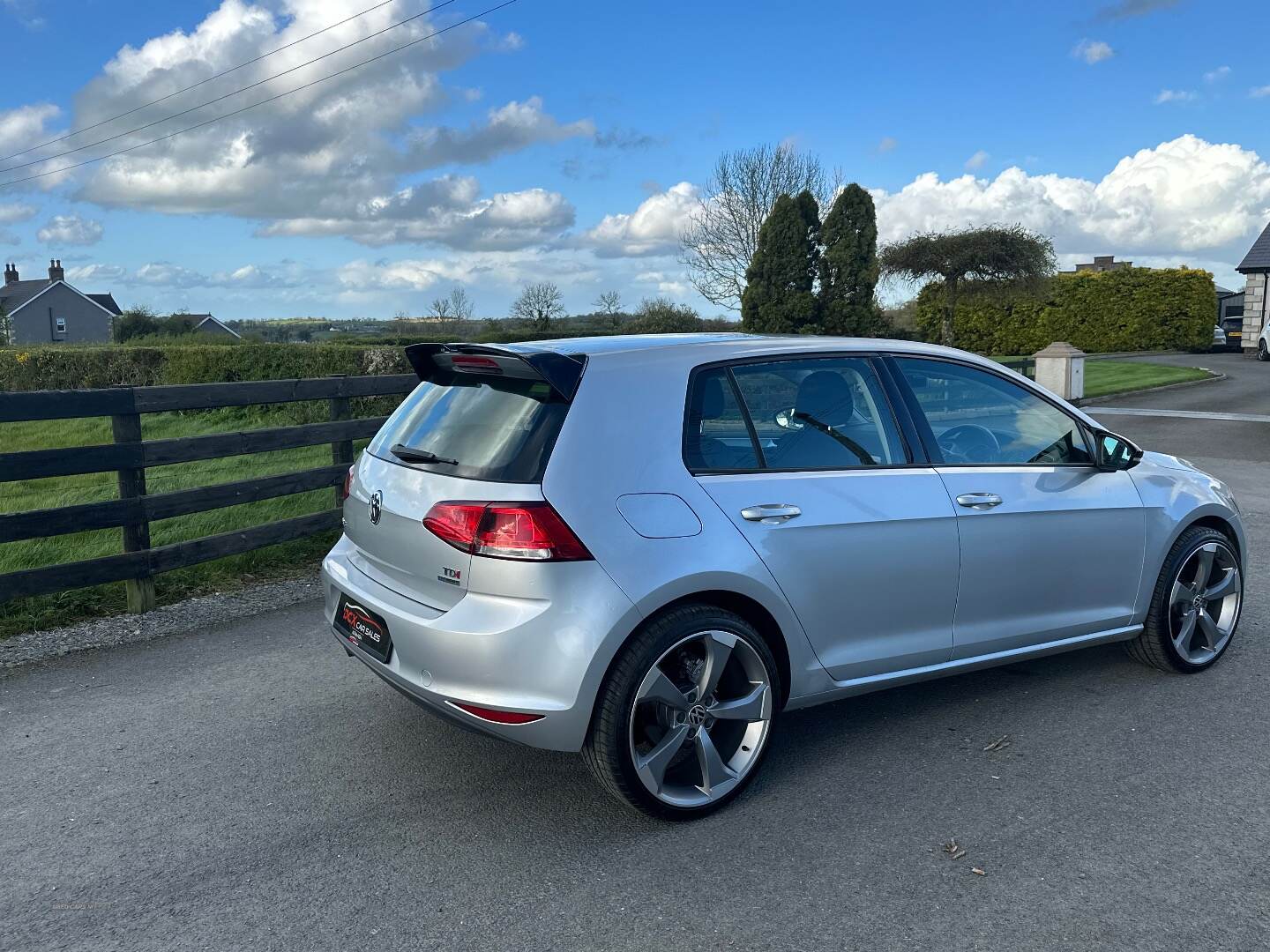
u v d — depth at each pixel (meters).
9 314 64.12
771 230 25.52
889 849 3.05
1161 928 2.63
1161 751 3.75
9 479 4.93
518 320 29.92
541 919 2.70
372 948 2.57
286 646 5.04
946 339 27.89
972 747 3.80
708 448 3.33
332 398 6.62
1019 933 2.62
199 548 5.81
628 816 3.29
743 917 2.70
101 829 3.19
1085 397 19.58
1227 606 4.70
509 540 2.95
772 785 3.51
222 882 2.88
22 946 2.58
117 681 4.53
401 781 3.54
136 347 21.25
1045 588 4.06
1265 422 15.47
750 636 3.29
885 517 3.57
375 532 3.47
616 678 3.05
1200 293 37.22
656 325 29.14
